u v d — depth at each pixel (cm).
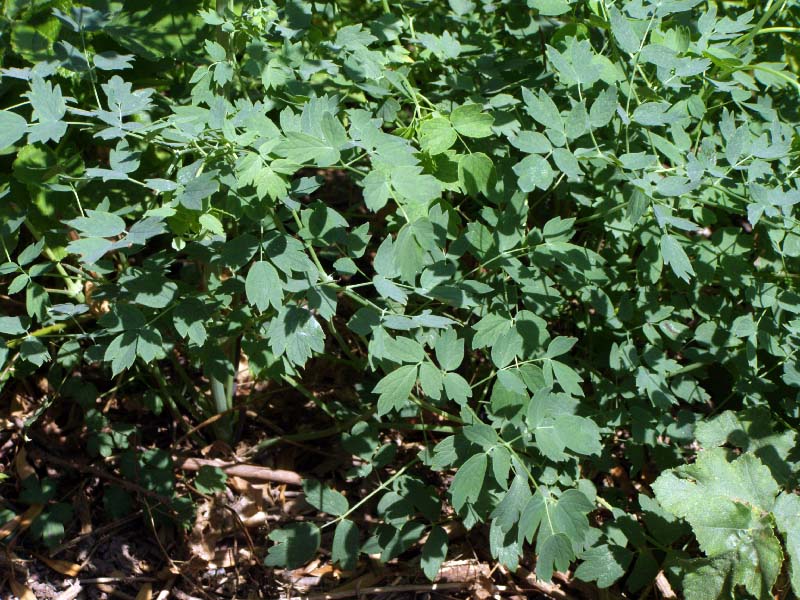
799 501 198
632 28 204
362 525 246
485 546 242
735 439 214
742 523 195
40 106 170
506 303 208
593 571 206
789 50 267
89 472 247
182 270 257
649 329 225
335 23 262
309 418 270
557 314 223
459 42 256
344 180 322
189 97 240
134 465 238
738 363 224
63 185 194
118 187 232
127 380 256
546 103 191
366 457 224
